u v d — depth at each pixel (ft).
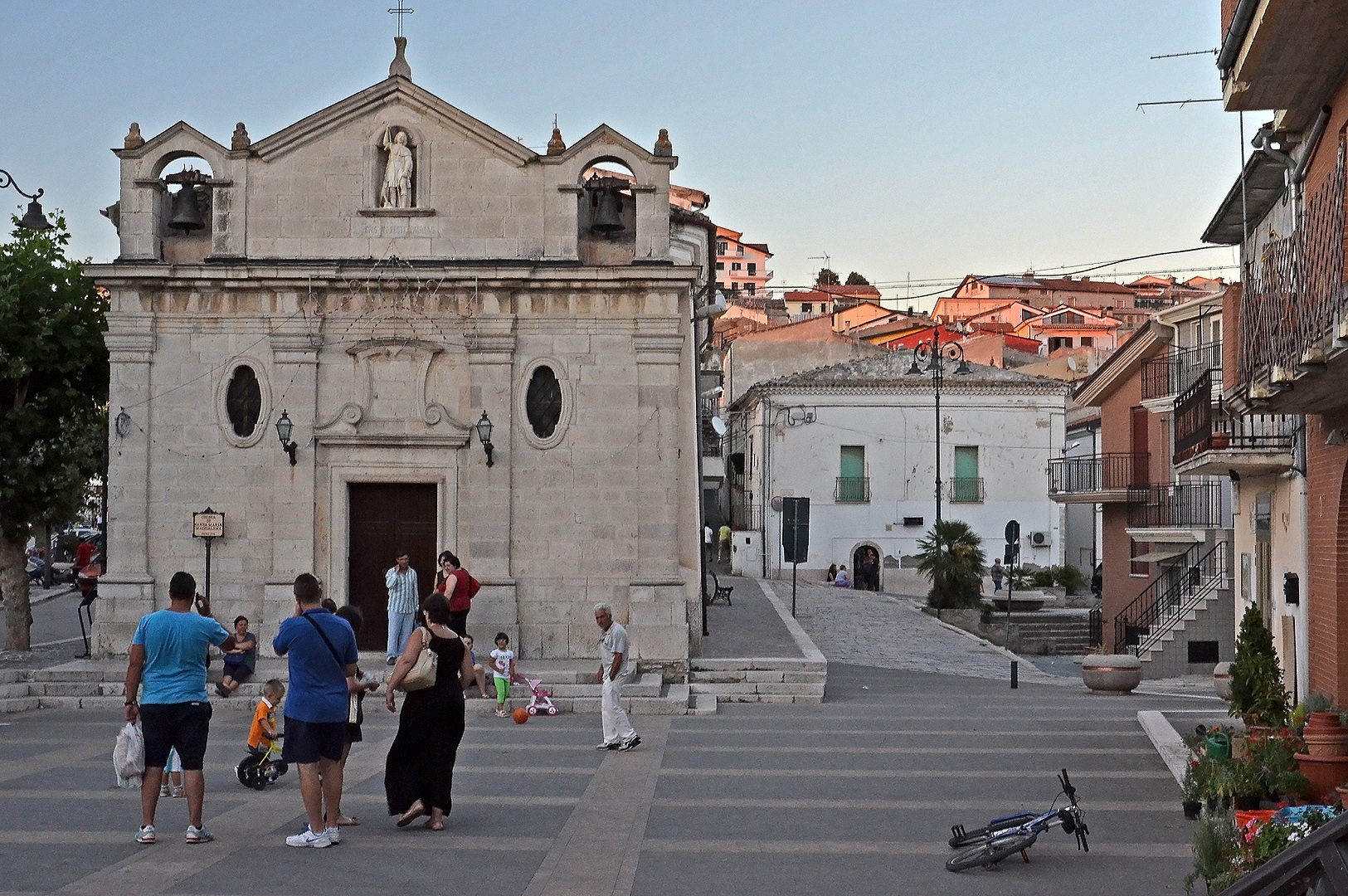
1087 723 66.69
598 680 71.97
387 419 77.66
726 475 211.41
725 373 228.84
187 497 77.36
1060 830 41.63
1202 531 109.60
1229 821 33.55
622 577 77.30
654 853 38.63
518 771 52.26
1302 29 40.83
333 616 39.88
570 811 44.55
